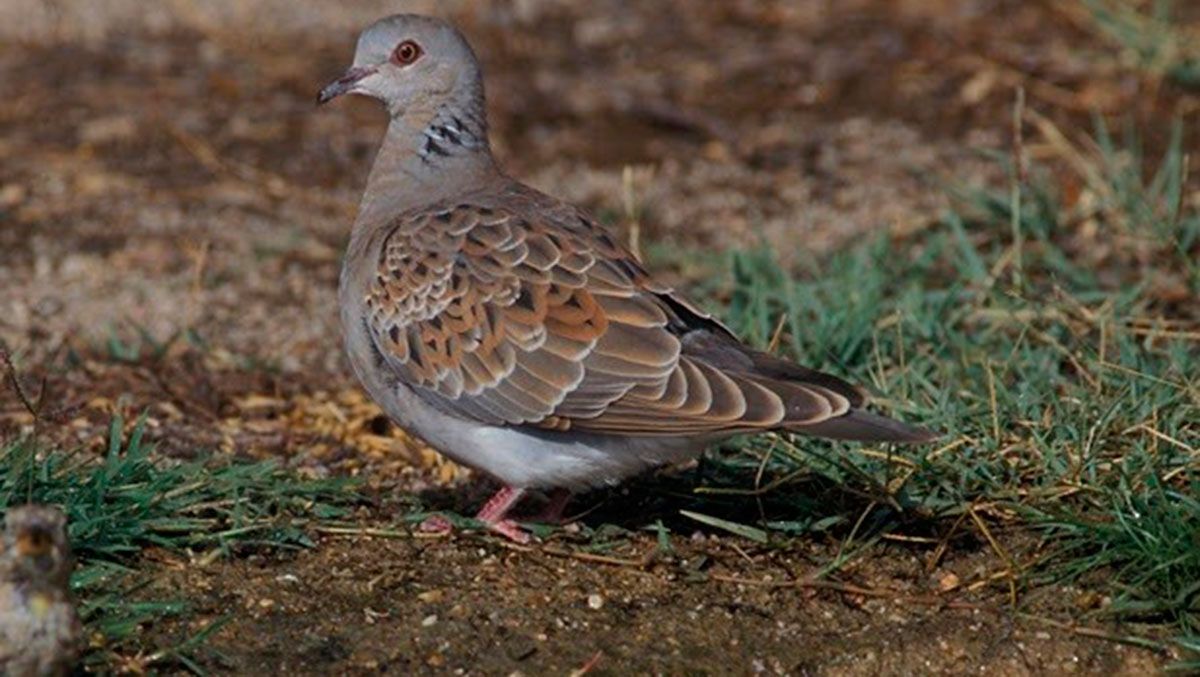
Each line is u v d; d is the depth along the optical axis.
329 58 19.52
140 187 16.80
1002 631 9.85
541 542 10.52
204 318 14.47
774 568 10.35
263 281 15.20
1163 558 9.84
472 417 10.21
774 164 17.23
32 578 8.22
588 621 9.83
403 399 10.53
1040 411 11.36
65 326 14.23
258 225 16.20
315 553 10.38
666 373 9.76
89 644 9.12
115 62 19.20
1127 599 9.90
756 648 9.70
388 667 9.37
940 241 14.41
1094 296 13.46
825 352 12.64
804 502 10.72
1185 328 13.09
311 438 12.38
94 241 15.77
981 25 19.89
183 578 9.98
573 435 10.06
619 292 9.99
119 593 9.71
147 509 10.27
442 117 11.33
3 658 8.18
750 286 13.93
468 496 11.48
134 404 12.70
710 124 18.00
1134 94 18.05
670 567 10.33
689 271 14.84
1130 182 15.12
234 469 10.73
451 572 10.23
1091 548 10.29
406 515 10.75
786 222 16.02
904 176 16.77
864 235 15.56
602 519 10.93
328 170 17.30
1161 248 14.30
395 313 10.37
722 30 20.25
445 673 9.35
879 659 9.69
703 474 11.16
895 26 20.06
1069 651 9.71
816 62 19.27
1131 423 11.10
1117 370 11.84
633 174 17.02
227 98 18.58
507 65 19.19
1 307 14.50
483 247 10.26
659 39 20.03
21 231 15.90
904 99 18.41
